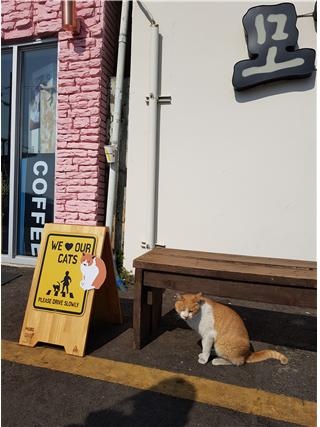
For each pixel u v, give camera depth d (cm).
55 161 439
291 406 188
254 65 364
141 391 197
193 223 396
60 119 427
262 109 375
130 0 429
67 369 217
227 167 386
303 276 208
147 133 402
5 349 241
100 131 421
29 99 466
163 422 174
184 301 225
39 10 427
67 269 249
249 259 258
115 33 448
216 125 388
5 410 180
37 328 246
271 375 218
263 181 378
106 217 407
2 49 465
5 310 311
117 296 279
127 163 411
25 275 416
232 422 175
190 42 392
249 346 234
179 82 396
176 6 394
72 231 257
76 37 417
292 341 266
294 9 355
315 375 219
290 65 355
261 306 339
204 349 229
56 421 173
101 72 416
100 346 248
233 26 382
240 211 384
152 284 238
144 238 405
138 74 405
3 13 443
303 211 370
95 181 419
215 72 387
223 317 226
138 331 243
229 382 209
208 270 221
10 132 466
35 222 464
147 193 400
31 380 205
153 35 390
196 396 194
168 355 238
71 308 243
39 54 459
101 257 244
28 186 467
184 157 397
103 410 181
